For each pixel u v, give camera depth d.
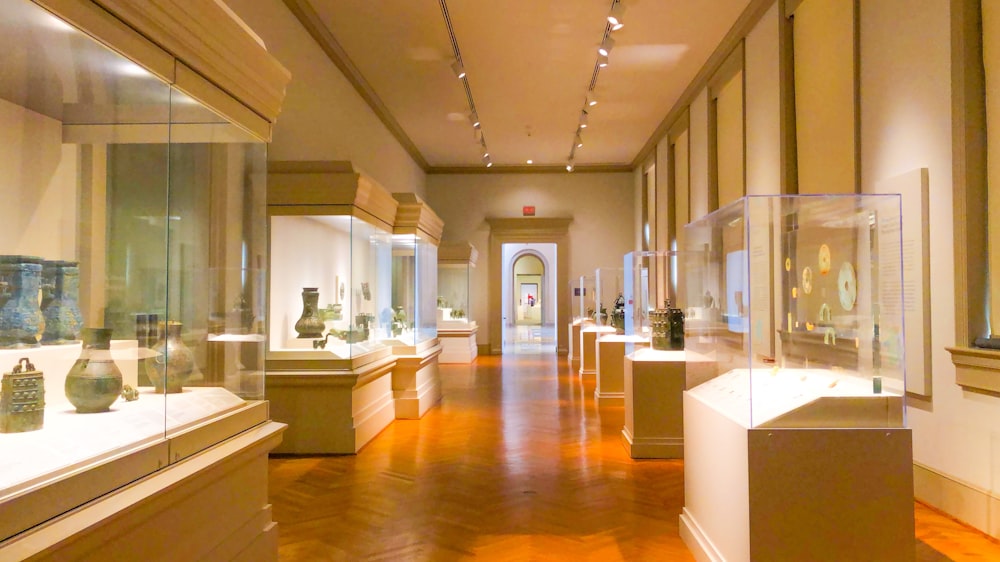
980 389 3.61
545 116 11.11
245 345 2.79
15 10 1.57
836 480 2.54
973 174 3.76
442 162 14.88
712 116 8.73
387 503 4.07
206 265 2.47
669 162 11.14
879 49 4.68
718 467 2.92
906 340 4.36
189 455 2.19
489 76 9.11
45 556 1.46
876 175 4.73
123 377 1.98
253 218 2.84
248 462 2.59
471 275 14.77
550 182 15.27
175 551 2.05
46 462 1.62
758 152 7.00
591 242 15.15
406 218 7.21
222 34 2.31
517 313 32.50
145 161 2.13
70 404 1.82
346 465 5.00
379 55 8.31
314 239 5.45
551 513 3.88
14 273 1.73
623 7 7.01
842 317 2.69
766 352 2.63
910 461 2.54
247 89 2.59
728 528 2.78
